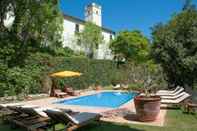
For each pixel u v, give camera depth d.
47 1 23.28
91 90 27.19
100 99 21.48
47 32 28.64
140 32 43.25
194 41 19.06
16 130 9.68
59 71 23.12
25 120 9.85
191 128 9.49
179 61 19.33
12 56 19.53
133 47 41.94
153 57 20.56
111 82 32.84
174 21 20.31
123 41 42.31
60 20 32.09
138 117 11.02
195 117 11.50
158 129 9.41
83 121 9.09
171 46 19.39
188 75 19.64
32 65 20.69
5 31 21.42
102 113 12.05
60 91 22.14
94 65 29.28
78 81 25.88
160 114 12.20
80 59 26.39
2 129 9.84
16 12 21.70
